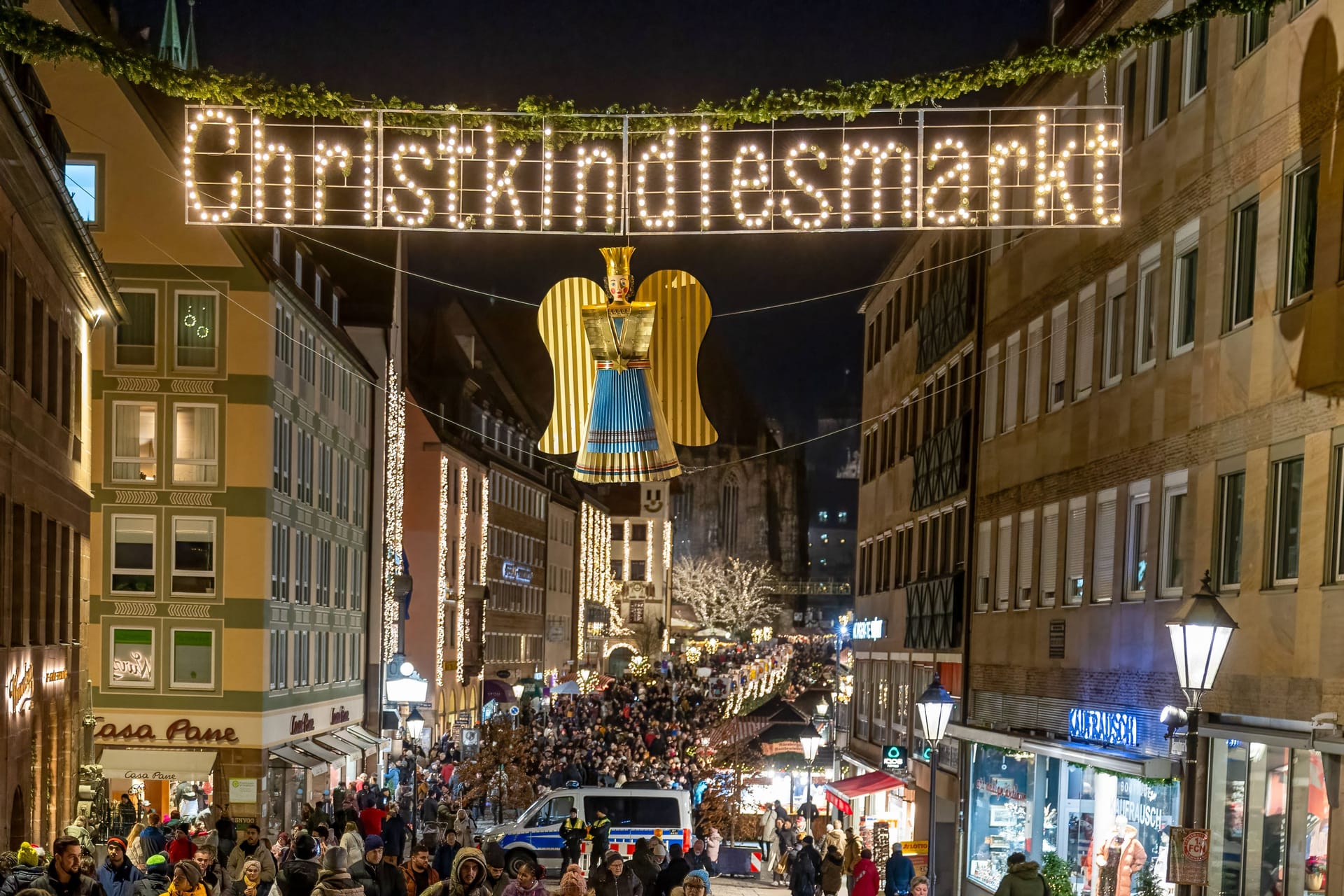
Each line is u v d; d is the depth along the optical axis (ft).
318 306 156.15
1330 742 49.26
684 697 229.45
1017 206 96.07
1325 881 49.98
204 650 131.44
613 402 48.70
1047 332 90.63
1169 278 69.92
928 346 126.62
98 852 83.71
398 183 42.45
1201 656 41.01
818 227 42.39
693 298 49.01
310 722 151.64
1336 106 52.90
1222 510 62.44
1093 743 74.84
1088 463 81.10
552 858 104.68
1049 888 53.93
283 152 42.34
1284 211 57.47
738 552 562.66
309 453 151.64
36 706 85.61
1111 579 76.79
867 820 131.75
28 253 82.02
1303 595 53.93
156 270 132.05
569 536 373.40
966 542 107.65
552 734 196.75
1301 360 55.21
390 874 47.55
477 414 272.51
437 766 162.50
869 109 41.65
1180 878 41.04
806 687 318.04
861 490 161.89
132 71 40.57
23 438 81.41
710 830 123.44
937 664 116.88
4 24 39.34
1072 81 86.07
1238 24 62.69
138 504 131.85
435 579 218.38
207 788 129.18
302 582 148.97
